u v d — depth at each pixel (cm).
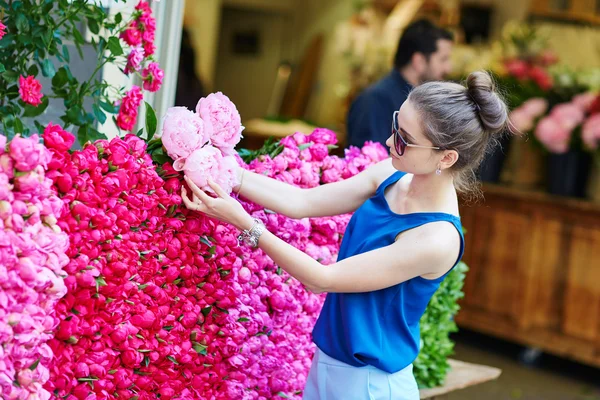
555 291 641
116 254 239
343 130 906
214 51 1156
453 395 576
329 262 329
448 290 408
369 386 255
